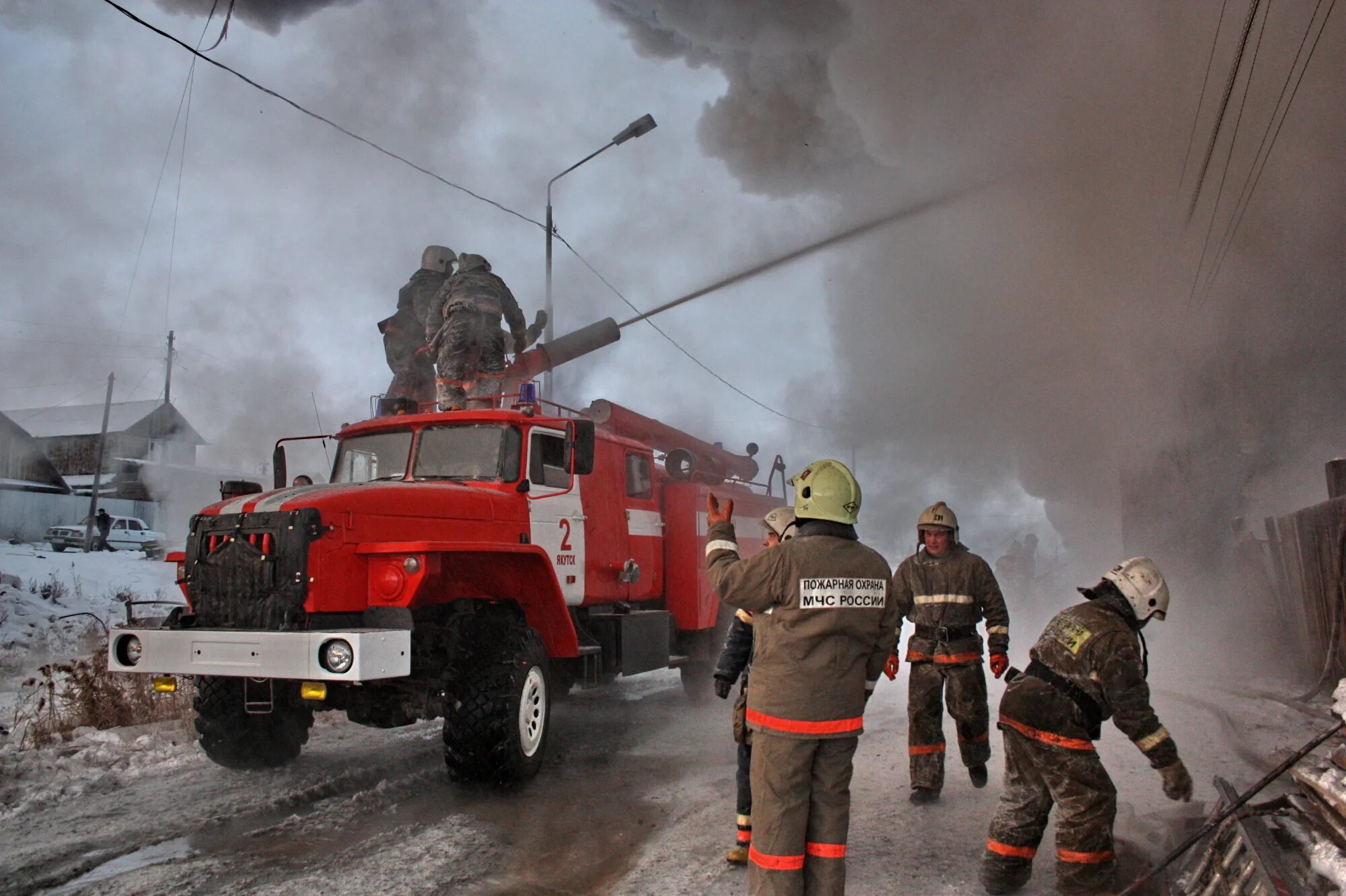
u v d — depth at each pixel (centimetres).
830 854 329
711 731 774
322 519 526
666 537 893
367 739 728
